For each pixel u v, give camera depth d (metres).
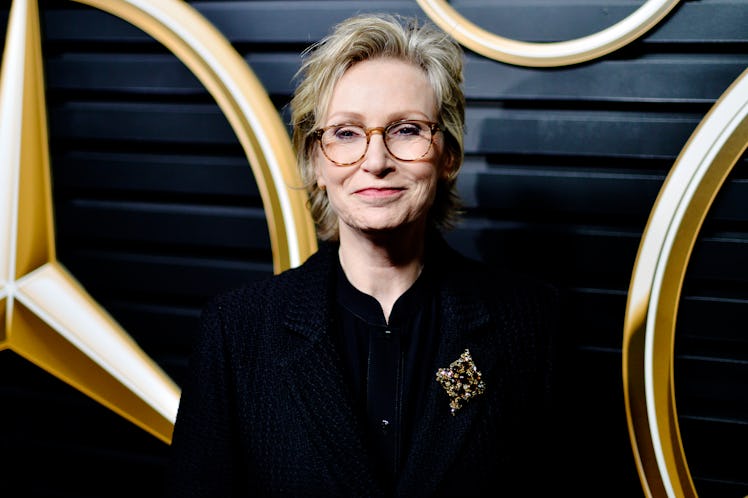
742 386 1.42
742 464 1.44
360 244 1.05
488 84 1.47
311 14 1.53
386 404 1.03
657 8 1.35
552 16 1.42
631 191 1.43
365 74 0.98
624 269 1.45
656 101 1.39
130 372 1.67
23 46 1.62
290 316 1.07
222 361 1.08
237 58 1.55
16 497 1.77
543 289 1.17
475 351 1.05
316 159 1.08
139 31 1.60
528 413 1.07
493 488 1.01
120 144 1.66
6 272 1.62
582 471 1.51
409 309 1.07
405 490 0.97
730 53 1.36
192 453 1.06
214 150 1.62
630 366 1.43
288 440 1.01
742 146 1.33
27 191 1.63
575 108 1.45
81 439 1.73
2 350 1.67
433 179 1.01
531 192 1.47
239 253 1.64
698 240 1.40
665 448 1.42
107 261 1.68
